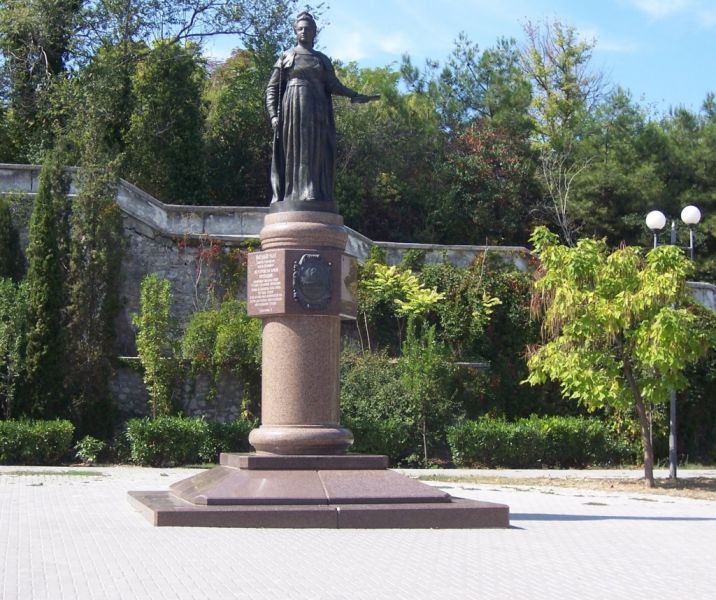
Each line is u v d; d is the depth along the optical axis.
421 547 10.57
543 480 22.12
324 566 9.22
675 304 22.31
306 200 14.01
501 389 28.66
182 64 35.56
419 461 26.06
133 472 21.58
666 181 42.41
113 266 25.91
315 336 13.65
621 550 11.01
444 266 29.92
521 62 46.38
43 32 35.09
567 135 43.25
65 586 8.10
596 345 21.94
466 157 40.22
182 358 26.00
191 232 28.52
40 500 15.16
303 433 13.27
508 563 9.77
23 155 35.06
